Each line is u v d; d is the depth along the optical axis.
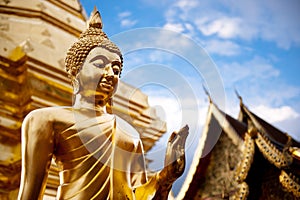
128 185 2.38
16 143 4.11
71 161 2.33
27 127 2.32
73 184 2.28
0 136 4.05
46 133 2.31
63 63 4.59
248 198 6.34
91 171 2.30
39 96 4.30
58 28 4.96
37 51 4.46
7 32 4.60
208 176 6.95
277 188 6.20
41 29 4.78
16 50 4.46
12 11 4.82
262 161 6.38
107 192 2.29
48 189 3.54
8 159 3.99
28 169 2.25
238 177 6.38
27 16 4.85
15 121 4.18
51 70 4.45
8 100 4.23
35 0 4.98
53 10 5.05
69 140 2.34
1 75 4.28
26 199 2.21
